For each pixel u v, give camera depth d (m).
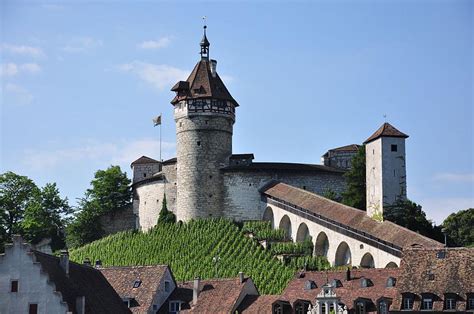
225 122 178.50
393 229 134.50
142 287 116.19
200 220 172.38
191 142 176.50
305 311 109.12
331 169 178.62
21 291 86.06
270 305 111.38
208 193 175.12
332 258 147.25
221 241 162.62
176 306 116.19
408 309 101.56
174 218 176.00
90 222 183.88
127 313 97.50
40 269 86.38
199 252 161.00
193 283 119.56
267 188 171.75
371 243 136.38
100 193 185.88
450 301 100.50
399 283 103.81
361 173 164.62
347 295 107.75
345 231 144.00
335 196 175.62
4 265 86.38
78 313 87.94
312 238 154.00
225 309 112.62
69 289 89.94
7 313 85.88
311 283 111.56
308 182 175.62
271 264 149.50
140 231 173.50
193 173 175.62
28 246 86.75
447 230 175.62
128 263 163.25
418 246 123.00
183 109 177.88
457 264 103.50
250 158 177.88
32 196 166.50
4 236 157.62
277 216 166.00
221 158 177.12
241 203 173.50
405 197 149.25
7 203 162.62
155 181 181.25
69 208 177.38
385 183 148.62
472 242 172.88
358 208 162.25
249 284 116.88
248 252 156.75
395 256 129.12
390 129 150.62
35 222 162.62
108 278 118.69
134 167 197.25
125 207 186.75
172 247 164.38
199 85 179.50
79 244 181.75
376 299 105.25
